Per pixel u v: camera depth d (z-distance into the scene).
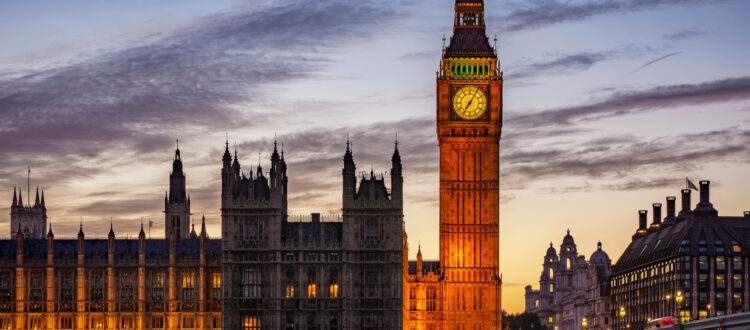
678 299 195.00
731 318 154.62
